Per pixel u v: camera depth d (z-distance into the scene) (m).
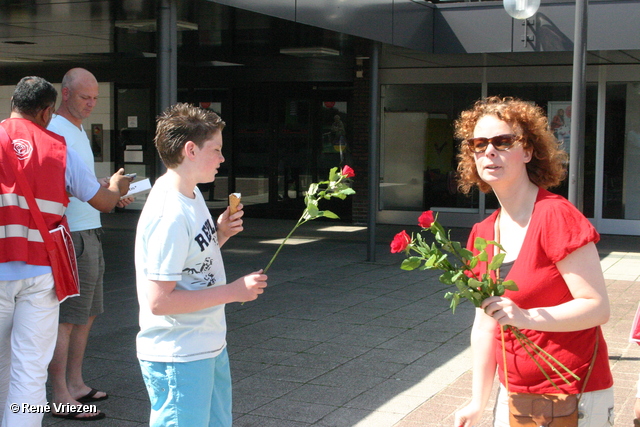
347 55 11.97
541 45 10.98
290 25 8.53
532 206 2.43
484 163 2.45
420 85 14.48
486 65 13.62
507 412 2.49
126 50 11.22
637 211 13.27
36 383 3.67
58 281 3.72
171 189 2.73
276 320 7.03
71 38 9.87
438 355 5.89
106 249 11.61
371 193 10.42
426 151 14.61
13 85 15.95
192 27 8.83
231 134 15.76
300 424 4.38
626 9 10.48
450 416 4.53
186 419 2.71
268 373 5.38
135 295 8.21
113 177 4.23
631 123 13.16
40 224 3.66
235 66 13.78
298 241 12.53
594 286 2.26
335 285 8.81
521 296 2.34
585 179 13.51
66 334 4.46
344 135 15.11
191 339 2.72
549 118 13.61
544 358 2.32
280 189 15.62
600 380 2.34
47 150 3.76
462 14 11.37
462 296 2.29
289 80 14.58
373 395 4.92
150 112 15.85
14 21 8.44
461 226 14.47
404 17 10.60
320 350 6.00
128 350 5.94
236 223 3.02
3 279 3.59
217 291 2.66
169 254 2.62
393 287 8.69
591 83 13.34
